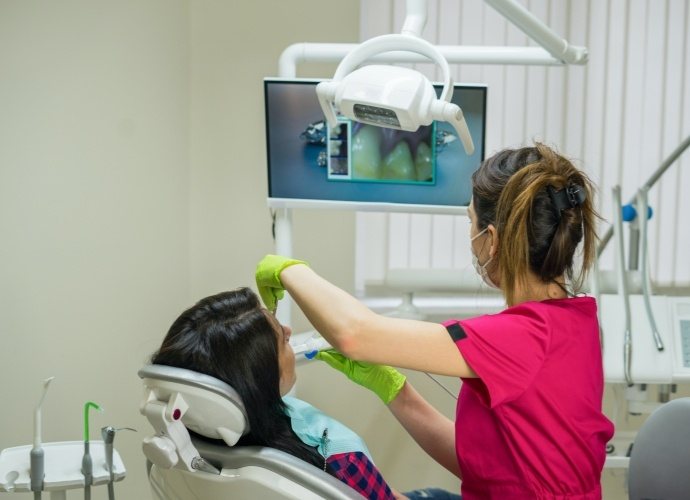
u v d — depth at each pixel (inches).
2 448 76.4
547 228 47.2
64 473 53.8
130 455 89.4
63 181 79.3
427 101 54.2
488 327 46.1
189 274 98.0
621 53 101.7
